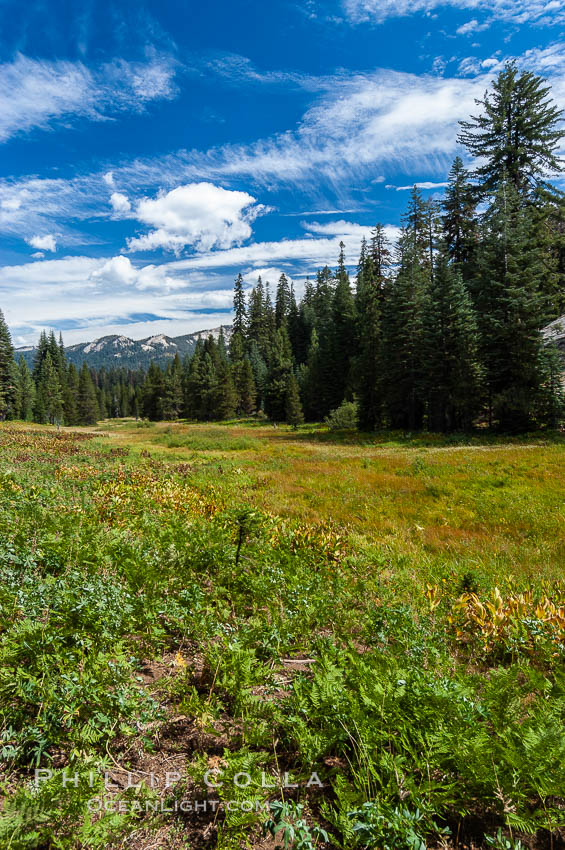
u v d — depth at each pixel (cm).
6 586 321
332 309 5681
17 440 2628
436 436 2962
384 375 3641
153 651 317
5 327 7244
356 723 220
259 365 8050
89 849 170
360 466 1864
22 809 160
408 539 895
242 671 260
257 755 204
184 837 188
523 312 2709
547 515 1031
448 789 197
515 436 2600
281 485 1430
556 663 348
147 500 863
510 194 3131
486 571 681
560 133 3369
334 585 480
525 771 196
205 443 3075
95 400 10156
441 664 320
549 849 198
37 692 224
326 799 213
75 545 435
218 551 491
